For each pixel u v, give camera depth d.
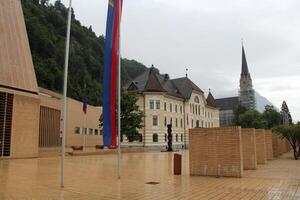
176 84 83.69
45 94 42.75
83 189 11.29
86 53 108.56
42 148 37.88
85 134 59.84
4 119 27.09
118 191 10.91
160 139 68.25
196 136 15.91
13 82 28.38
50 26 102.00
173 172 16.97
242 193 10.58
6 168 19.11
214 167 15.35
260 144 23.42
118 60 15.17
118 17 15.09
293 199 9.52
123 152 45.09
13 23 30.19
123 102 47.59
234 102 145.50
